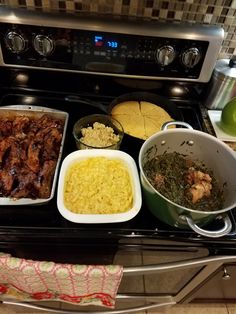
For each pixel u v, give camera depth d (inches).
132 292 39.7
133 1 31.9
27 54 33.3
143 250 28.3
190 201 28.4
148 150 29.6
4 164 30.4
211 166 31.4
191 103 39.0
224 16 33.5
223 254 28.9
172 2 32.2
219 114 37.6
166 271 30.7
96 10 32.9
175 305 51.5
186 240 26.8
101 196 27.5
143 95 38.4
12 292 33.7
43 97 37.5
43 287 30.3
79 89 38.4
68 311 42.9
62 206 25.9
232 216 28.0
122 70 35.1
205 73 35.4
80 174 28.9
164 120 36.3
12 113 34.7
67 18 30.9
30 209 27.4
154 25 32.0
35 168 30.3
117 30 31.4
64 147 32.7
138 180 28.6
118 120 35.5
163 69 35.0
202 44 32.9
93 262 31.4
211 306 53.7
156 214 26.9
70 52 33.3
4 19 30.3
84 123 34.4
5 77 36.7
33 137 33.1
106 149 30.6
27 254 29.5
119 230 26.4
